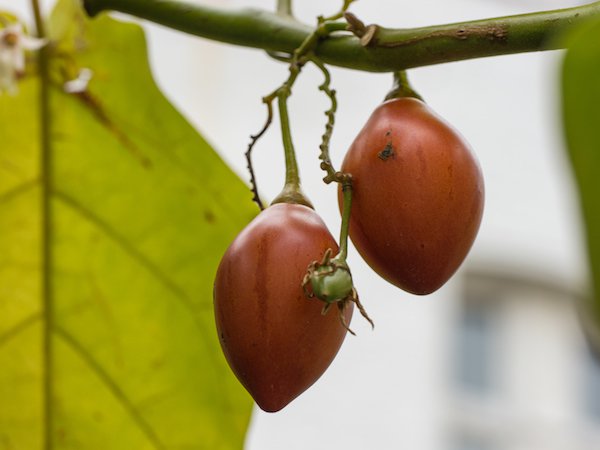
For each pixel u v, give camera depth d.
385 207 0.60
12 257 0.75
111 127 0.75
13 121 0.75
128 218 0.75
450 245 0.61
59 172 0.75
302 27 0.66
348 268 0.58
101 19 0.74
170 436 0.76
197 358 0.76
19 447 0.76
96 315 0.76
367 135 0.61
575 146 0.49
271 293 0.59
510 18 0.61
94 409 0.76
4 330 0.76
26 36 0.74
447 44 0.62
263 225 0.60
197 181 0.74
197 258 0.75
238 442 0.76
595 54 0.49
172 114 0.74
